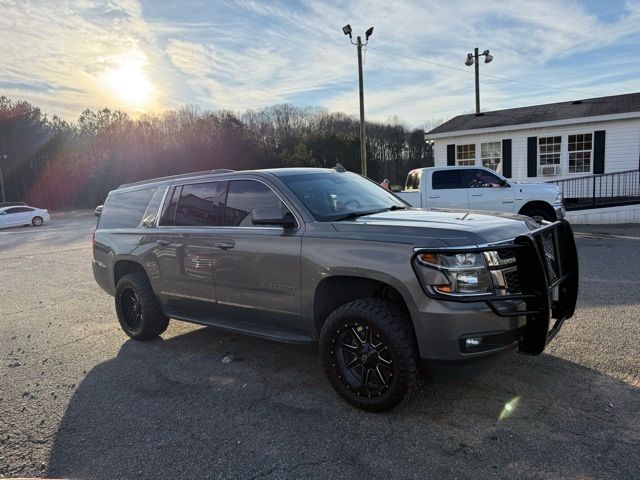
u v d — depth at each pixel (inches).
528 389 139.6
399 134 2588.6
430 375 123.0
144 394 152.5
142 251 197.6
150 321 200.1
